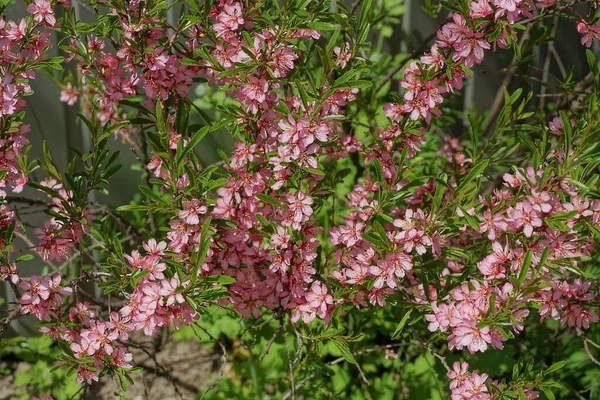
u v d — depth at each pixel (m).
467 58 0.90
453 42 0.90
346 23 0.94
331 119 0.94
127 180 1.26
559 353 1.19
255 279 0.96
